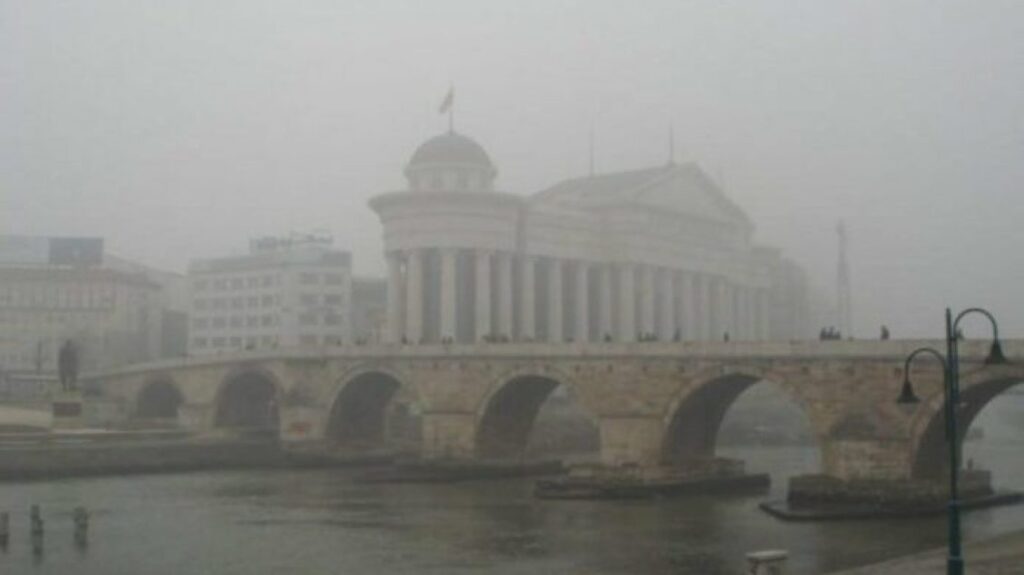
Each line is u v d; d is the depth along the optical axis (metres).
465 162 163.62
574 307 169.12
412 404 137.12
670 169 181.25
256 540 68.62
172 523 75.75
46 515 79.88
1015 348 71.12
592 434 132.88
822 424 79.94
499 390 101.50
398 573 57.91
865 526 70.12
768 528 70.31
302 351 119.88
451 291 147.75
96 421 137.25
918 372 75.38
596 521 74.69
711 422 94.62
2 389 179.88
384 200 151.00
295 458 116.75
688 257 183.00
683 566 58.62
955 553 37.19
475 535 69.62
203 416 131.62
